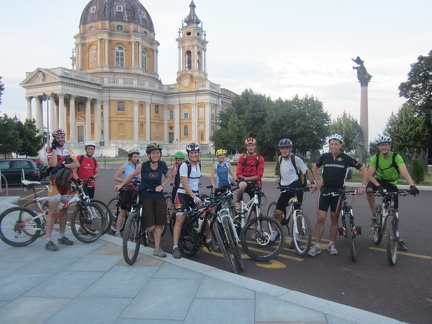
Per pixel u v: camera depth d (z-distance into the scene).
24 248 6.69
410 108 43.00
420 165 18.89
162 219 6.06
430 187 16.75
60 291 4.57
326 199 6.35
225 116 60.06
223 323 3.64
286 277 5.33
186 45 79.75
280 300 4.16
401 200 13.41
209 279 4.88
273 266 5.87
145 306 4.09
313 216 10.33
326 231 8.41
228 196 6.05
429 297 4.54
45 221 7.09
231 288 4.54
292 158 6.70
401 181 19.31
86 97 69.19
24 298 4.38
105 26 74.06
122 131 74.00
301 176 6.72
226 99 86.44
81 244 6.93
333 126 69.06
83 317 3.85
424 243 7.15
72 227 7.00
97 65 73.94
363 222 9.31
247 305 4.04
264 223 6.45
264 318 3.73
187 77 78.19
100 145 69.06
